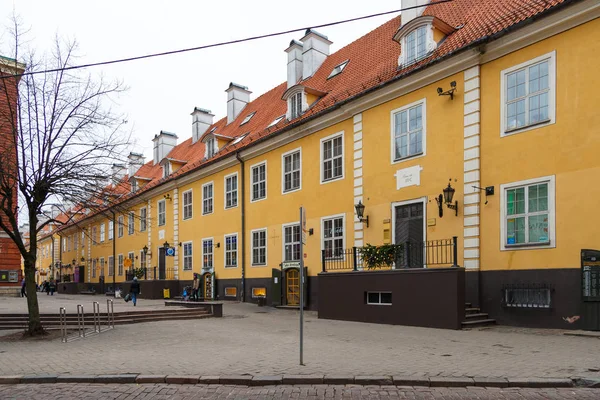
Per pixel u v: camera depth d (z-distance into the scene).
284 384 7.86
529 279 13.68
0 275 34.59
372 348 10.70
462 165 15.64
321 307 18.25
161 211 36.31
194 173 31.25
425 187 16.83
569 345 10.50
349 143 20.30
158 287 32.16
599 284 12.20
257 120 30.00
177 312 18.88
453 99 16.08
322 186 21.55
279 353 10.26
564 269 12.96
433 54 17.02
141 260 38.75
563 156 13.19
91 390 7.73
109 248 45.44
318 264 21.42
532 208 13.88
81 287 50.06
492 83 15.08
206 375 8.23
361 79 21.16
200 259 30.77
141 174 43.03
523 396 6.96
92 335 13.70
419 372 8.17
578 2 12.77
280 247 23.86
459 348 10.51
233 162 27.62
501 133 14.70
